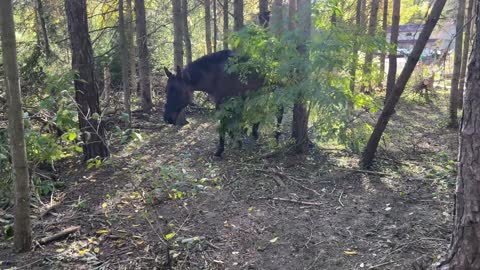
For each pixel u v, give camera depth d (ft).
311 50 17.93
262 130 23.27
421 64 44.93
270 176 18.90
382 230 13.48
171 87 21.66
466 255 8.63
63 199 16.90
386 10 39.75
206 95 36.83
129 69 41.11
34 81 25.39
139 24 34.60
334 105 18.72
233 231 13.70
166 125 30.68
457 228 8.81
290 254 12.21
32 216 15.05
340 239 12.99
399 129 29.94
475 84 8.04
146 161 21.62
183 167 19.84
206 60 21.86
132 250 12.55
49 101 17.28
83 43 19.99
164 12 43.06
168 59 44.04
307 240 12.98
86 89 20.24
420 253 11.82
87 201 16.56
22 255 12.27
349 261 11.68
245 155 22.31
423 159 21.58
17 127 11.65
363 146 21.91
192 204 15.98
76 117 20.72
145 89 34.91
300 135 21.97
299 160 21.08
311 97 18.26
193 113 35.70
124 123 29.35
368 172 19.01
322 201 16.12
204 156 22.45
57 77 19.42
